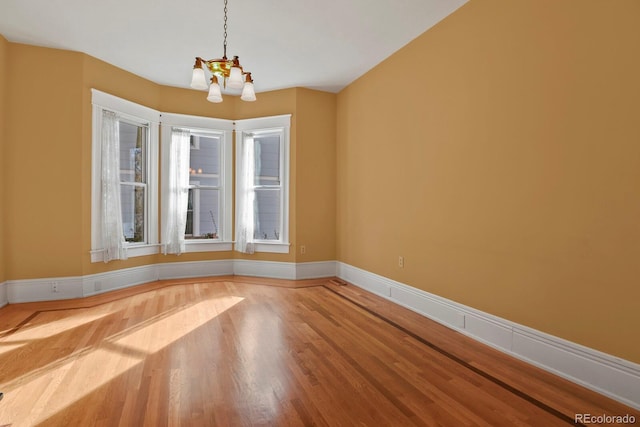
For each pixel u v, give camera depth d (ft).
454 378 7.77
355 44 12.96
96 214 14.39
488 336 9.62
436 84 11.51
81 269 13.84
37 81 13.15
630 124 6.66
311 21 11.41
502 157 9.23
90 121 14.06
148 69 15.31
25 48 12.99
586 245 7.38
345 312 12.41
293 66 14.96
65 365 8.25
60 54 13.43
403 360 8.66
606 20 7.00
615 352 6.93
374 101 14.97
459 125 10.61
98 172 14.42
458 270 10.68
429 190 11.86
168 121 17.19
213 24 11.62
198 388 7.23
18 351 9.02
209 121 18.04
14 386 7.29
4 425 5.99
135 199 16.53
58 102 13.42
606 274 7.06
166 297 14.19
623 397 6.78
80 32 12.23
